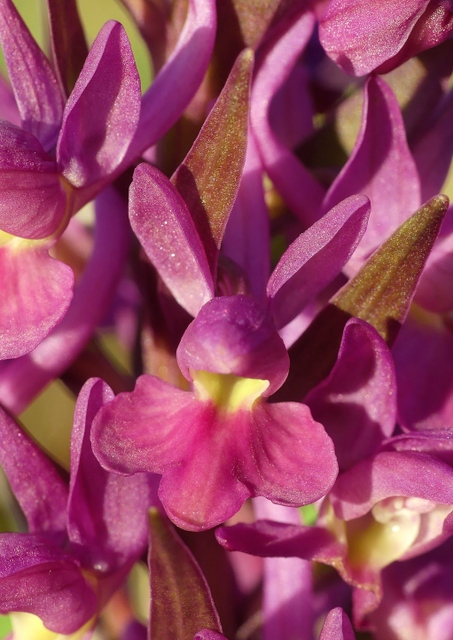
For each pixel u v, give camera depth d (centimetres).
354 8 11
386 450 11
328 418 11
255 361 11
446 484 11
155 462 11
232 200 11
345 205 11
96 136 11
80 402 11
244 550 11
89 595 11
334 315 11
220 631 11
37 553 11
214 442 11
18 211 11
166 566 11
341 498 11
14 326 11
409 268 11
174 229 11
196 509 11
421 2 11
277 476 11
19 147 11
